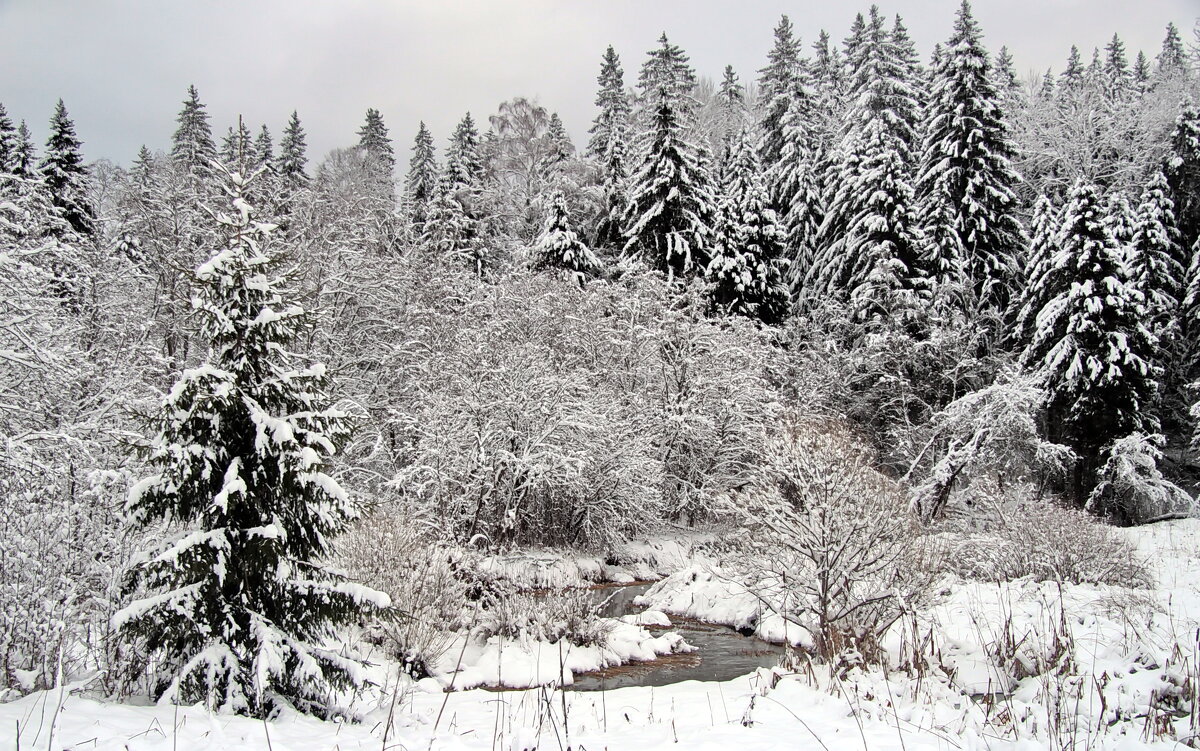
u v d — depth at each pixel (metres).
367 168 38.78
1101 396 23.56
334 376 19.91
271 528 6.47
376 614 7.03
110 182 34.44
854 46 45.00
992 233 28.98
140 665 6.55
